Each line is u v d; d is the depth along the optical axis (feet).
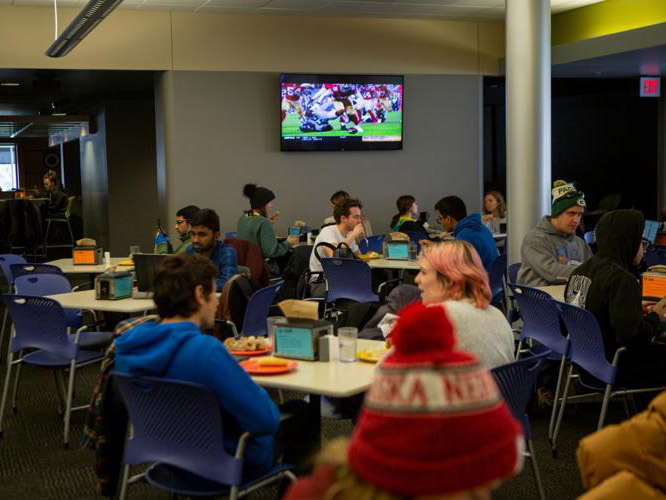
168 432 8.77
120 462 9.74
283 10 33.55
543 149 24.30
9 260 22.67
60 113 45.06
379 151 36.32
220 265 16.84
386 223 36.70
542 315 14.47
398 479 2.90
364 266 21.02
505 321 10.30
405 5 33.17
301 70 35.14
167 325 8.80
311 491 3.06
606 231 13.24
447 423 2.94
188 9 32.96
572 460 13.78
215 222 16.90
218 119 34.24
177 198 33.99
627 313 12.50
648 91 38.22
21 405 17.69
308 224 35.65
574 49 33.27
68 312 18.12
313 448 10.16
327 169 35.76
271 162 35.01
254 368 10.04
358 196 36.22
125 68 33.01
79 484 13.15
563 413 15.05
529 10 24.11
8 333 26.35
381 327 13.01
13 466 14.01
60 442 15.24
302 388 9.25
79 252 23.57
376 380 3.17
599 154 44.29
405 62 36.42
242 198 34.73
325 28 35.29
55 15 31.24
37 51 31.83
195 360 8.48
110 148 44.70
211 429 8.48
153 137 45.42
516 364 9.64
